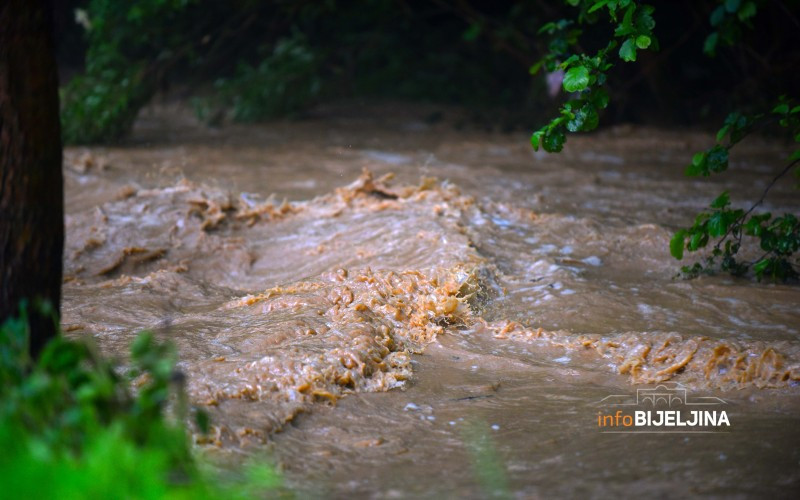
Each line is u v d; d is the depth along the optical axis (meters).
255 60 27.14
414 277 8.10
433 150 18.02
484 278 8.53
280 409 5.77
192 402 5.72
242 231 10.61
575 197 12.88
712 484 4.76
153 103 25.88
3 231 4.79
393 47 26.91
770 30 21.19
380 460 5.25
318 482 4.89
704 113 21.03
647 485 4.77
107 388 4.18
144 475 3.77
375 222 10.12
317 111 24.25
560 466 5.11
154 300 8.34
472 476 4.98
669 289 8.45
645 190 13.52
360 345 6.61
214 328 7.30
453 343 7.27
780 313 7.83
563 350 7.14
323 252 9.62
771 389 6.29
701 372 6.56
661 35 23.31
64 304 8.23
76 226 10.48
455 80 25.75
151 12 20.34
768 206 12.25
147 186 13.23
